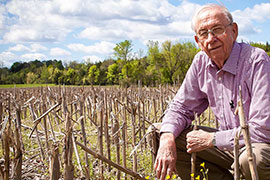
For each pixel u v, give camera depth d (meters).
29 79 75.31
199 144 2.43
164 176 2.50
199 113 2.90
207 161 2.77
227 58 2.42
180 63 56.03
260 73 2.25
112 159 3.92
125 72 58.72
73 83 71.75
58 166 1.91
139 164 3.88
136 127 5.26
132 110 3.96
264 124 2.18
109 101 6.46
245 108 2.40
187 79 2.84
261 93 2.22
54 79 72.38
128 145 4.68
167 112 2.88
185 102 2.82
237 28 2.46
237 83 2.40
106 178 3.43
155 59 56.66
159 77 56.78
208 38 2.37
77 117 7.14
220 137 2.35
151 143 2.88
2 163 3.78
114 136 3.29
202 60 2.71
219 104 2.60
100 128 3.34
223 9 2.35
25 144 5.02
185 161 2.79
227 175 2.80
